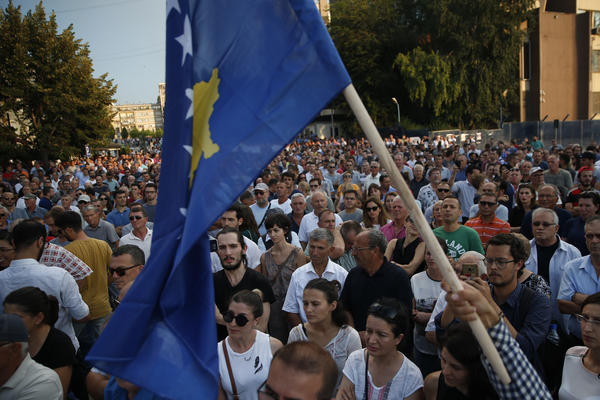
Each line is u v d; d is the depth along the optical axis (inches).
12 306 116.9
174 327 82.7
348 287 160.9
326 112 1849.2
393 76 1754.4
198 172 83.1
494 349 67.0
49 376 105.0
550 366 139.4
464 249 200.5
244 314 110.8
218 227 228.2
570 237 218.4
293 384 58.7
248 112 82.0
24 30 1149.7
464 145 866.8
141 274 83.0
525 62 1736.0
